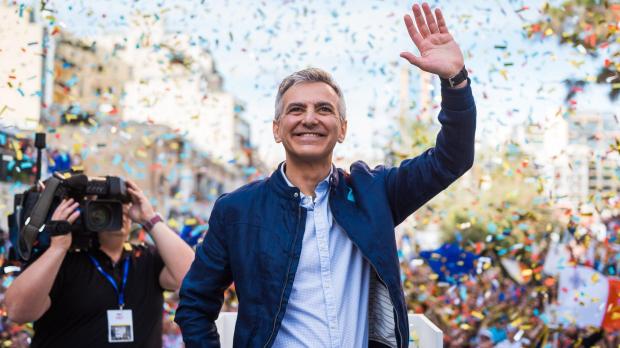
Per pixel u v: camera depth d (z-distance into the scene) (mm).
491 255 6535
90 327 3090
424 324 3014
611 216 6176
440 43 2156
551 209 6816
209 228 2268
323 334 2088
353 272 2178
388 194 2258
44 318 3109
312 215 2178
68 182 3098
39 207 3031
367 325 2186
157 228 3273
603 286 5520
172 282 3217
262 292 2104
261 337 2078
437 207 7723
